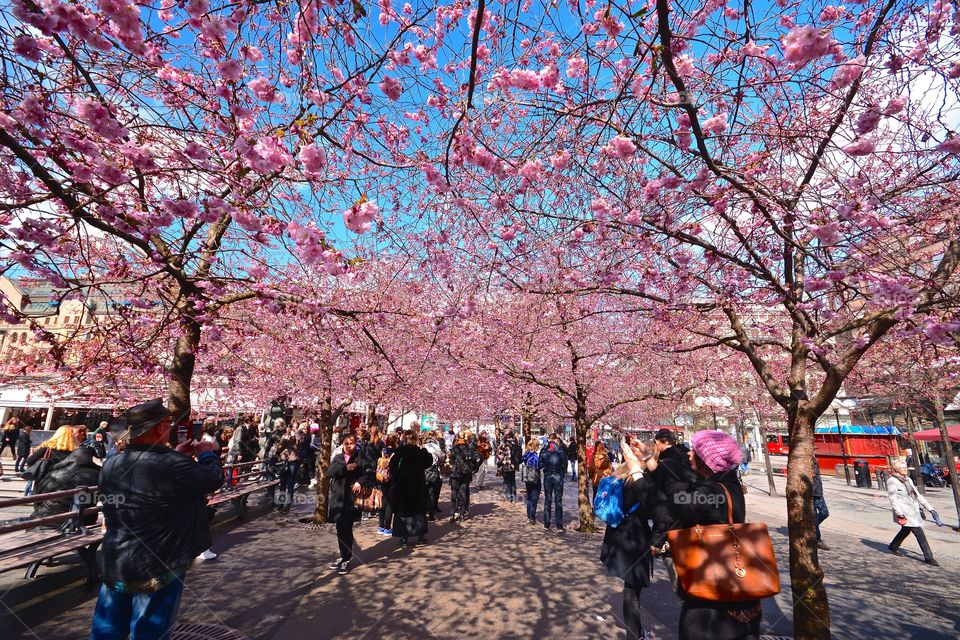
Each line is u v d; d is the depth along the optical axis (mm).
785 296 3947
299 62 3049
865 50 2955
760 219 3752
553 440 9656
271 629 4246
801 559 3719
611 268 4566
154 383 6859
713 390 13164
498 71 3508
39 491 5711
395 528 7777
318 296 5406
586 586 5719
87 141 2668
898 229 3191
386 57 3090
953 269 3295
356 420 13609
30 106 2396
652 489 3727
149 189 3645
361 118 3717
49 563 5805
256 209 3508
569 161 3732
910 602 5387
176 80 3000
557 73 3465
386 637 4172
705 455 2979
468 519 10336
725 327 7457
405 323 6074
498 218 4578
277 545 7352
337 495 6254
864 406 15453
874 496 16219
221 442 12969
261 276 4250
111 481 2742
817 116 3529
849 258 3406
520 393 13836
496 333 7895
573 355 9094
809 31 2531
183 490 2830
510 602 5117
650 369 10234
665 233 3871
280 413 13977
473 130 3555
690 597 2783
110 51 2553
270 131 3320
